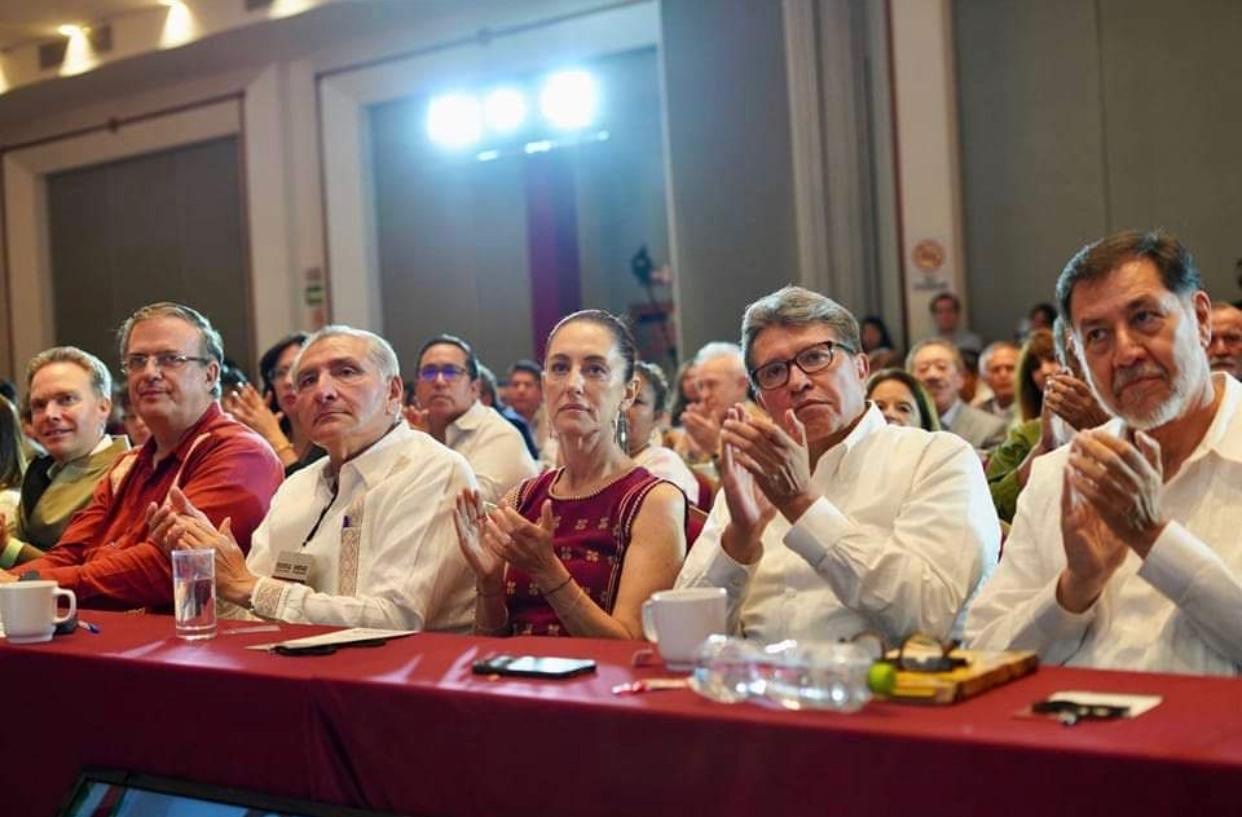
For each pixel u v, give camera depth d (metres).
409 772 1.64
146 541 2.95
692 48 8.63
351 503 2.74
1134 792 1.18
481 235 10.50
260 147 10.96
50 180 12.40
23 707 2.05
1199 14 7.61
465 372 4.48
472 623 2.69
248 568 2.73
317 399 2.75
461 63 10.04
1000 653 1.59
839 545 2.03
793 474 2.04
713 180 8.58
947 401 5.12
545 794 1.53
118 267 12.06
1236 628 1.65
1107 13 7.82
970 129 8.16
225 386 4.64
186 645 2.04
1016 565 2.00
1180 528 1.68
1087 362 1.88
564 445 2.59
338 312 10.73
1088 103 7.89
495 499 4.27
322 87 10.66
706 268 8.62
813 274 8.24
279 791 1.77
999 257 8.13
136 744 1.92
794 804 1.36
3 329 12.65
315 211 10.77
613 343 2.60
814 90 8.20
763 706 1.43
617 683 1.59
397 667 1.76
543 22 9.69
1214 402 1.90
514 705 1.54
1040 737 1.25
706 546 2.30
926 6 8.02
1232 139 7.55
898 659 1.50
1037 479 2.03
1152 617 1.84
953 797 1.27
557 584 2.24
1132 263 1.83
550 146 9.89
